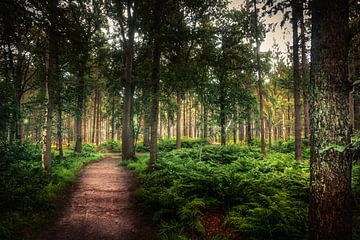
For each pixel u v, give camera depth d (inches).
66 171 534.9
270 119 1170.0
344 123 193.0
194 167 530.6
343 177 192.2
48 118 509.0
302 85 549.6
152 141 582.6
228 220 276.5
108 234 276.2
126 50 842.2
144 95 914.1
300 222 260.7
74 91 818.2
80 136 995.9
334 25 196.7
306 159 655.8
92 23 924.6
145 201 352.2
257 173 465.1
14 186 350.3
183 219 283.7
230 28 1000.2
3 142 439.5
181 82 802.8
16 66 727.1
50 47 483.5
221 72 916.0
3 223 253.3
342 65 195.6
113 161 887.1
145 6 656.4
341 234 192.1
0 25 340.8
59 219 311.3
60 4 397.1
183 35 686.5
